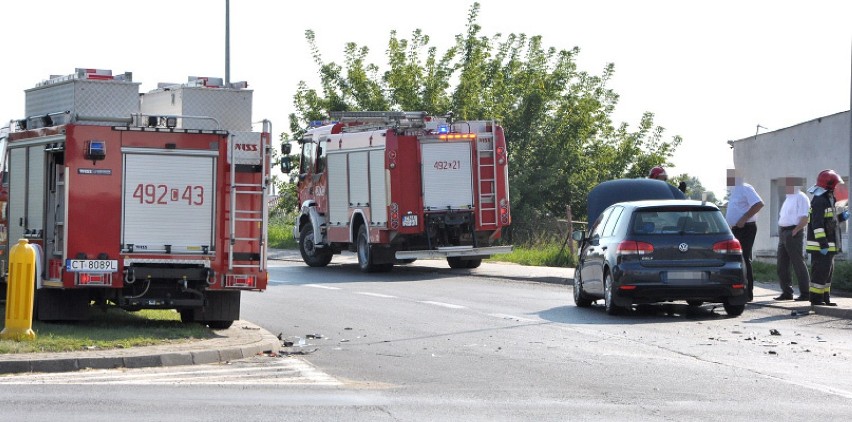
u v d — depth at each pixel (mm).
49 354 26297
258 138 33281
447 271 62406
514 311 40344
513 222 90312
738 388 23484
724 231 37688
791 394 22719
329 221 64562
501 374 25609
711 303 42406
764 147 68625
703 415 20359
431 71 106500
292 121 102938
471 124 60281
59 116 32625
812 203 39188
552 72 106562
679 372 25797
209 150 32875
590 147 107250
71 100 32031
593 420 19828
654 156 106688
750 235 40531
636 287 37094
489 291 49312
